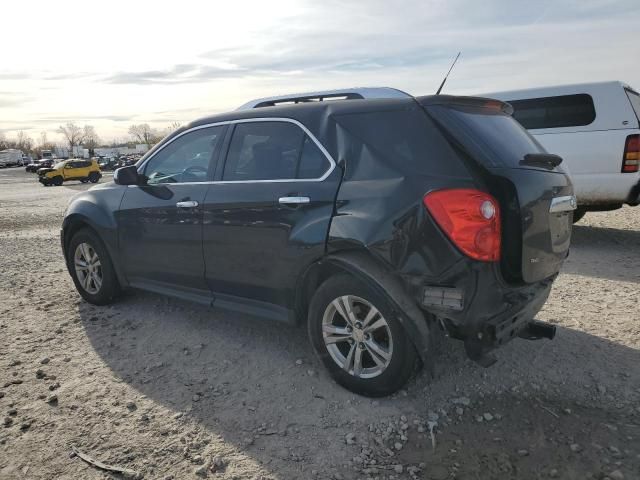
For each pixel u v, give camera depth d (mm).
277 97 5266
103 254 4715
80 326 4430
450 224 2668
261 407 3070
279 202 3324
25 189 32250
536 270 2945
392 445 2695
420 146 2875
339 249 3057
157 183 4328
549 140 7250
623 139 6742
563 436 2730
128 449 2689
